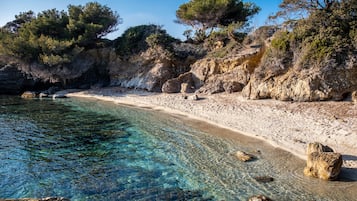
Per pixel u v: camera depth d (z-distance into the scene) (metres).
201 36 43.16
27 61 41.06
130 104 31.33
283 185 11.62
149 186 11.69
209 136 18.66
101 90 41.09
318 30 23.94
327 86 22.53
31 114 26.30
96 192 11.14
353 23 23.09
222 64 32.91
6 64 43.41
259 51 29.88
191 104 28.28
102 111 27.72
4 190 11.24
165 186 11.70
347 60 21.84
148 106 29.56
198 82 34.75
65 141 17.89
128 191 11.23
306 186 11.48
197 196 10.87
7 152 15.70
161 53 38.72
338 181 11.79
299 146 15.70
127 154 15.52
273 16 30.05
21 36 42.50
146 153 15.66
